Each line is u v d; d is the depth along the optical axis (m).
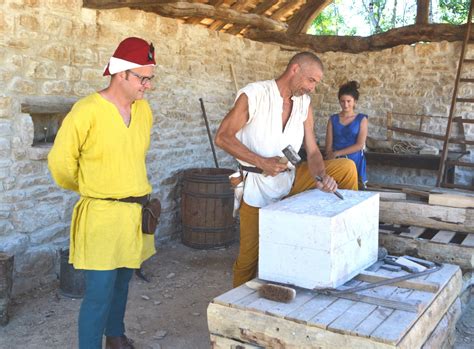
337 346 2.00
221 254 5.41
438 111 6.74
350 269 2.50
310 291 2.36
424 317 2.22
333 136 4.75
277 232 2.40
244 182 2.94
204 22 6.27
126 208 2.71
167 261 5.14
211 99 6.30
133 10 5.06
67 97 4.44
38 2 4.12
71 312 3.82
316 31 16.59
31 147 4.16
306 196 2.74
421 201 3.61
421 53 6.79
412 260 2.85
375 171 7.18
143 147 2.82
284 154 2.75
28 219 4.18
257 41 7.15
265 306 2.22
